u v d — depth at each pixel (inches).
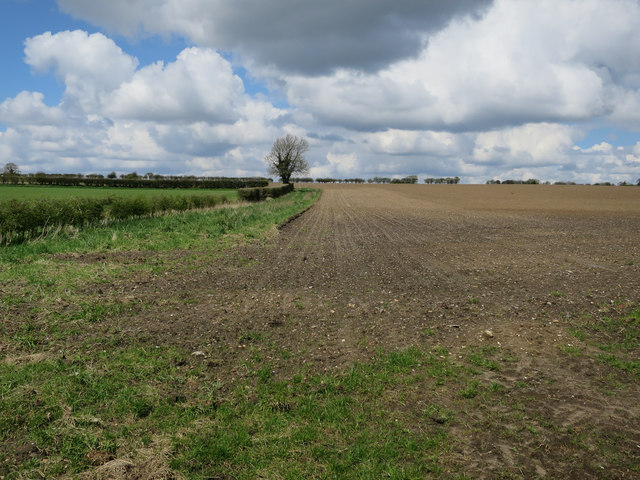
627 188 3275.1
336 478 125.6
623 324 255.4
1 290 300.8
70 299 288.8
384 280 375.9
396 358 207.2
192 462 131.7
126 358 200.4
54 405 157.3
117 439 141.3
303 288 346.3
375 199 2119.8
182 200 1019.9
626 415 159.9
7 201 534.6
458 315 275.9
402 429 150.6
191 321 257.4
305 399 169.5
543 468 130.7
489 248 559.8
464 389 179.3
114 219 743.1
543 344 227.0
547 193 2726.4
